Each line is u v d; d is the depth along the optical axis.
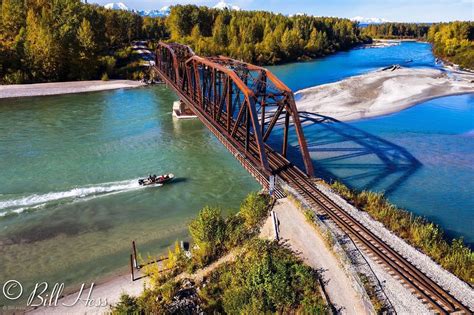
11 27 98.69
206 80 46.47
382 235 23.31
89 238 27.78
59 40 90.00
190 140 50.53
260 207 25.58
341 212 25.70
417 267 20.23
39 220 30.22
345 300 17.59
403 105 63.56
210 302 18.95
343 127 52.81
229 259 22.05
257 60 126.88
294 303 17.89
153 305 18.25
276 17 168.38
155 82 93.38
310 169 31.61
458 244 23.55
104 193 35.12
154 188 36.25
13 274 23.72
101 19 116.69
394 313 16.89
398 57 144.50
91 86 86.06
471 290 18.56
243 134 39.94
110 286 22.36
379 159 41.88
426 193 34.47
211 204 33.22
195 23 145.25
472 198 33.62
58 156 44.38
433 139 48.03
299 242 22.19
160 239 27.55
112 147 47.69
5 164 41.75
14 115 61.94
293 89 81.75
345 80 82.38
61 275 23.62
